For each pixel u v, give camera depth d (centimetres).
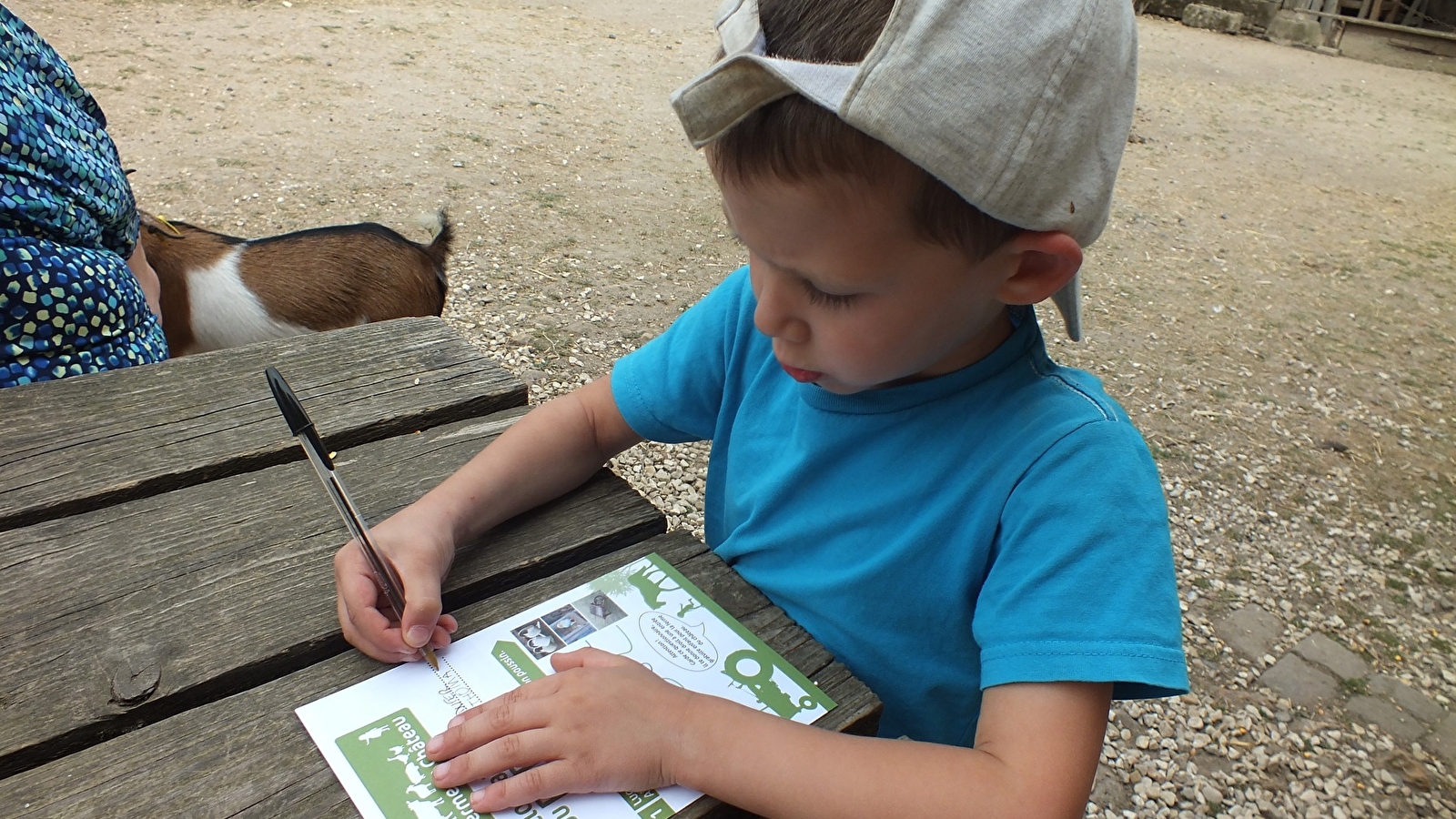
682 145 639
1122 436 91
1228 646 282
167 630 94
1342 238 632
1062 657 83
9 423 123
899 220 75
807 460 103
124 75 627
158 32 718
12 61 155
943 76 68
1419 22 1302
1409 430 408
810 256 78
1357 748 254
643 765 79
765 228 78
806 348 86
